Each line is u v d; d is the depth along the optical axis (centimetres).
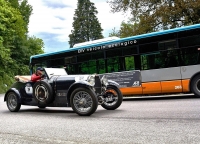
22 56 4669
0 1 3419
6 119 775
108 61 1356
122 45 1321
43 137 502
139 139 450
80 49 1452
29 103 931
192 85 1147
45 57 1588
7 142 475
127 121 632
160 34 1224
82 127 587
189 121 586
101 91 826
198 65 1136
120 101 881
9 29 3556
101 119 688
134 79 1275
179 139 438
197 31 1143
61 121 689
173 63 1188
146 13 2352
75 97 777
